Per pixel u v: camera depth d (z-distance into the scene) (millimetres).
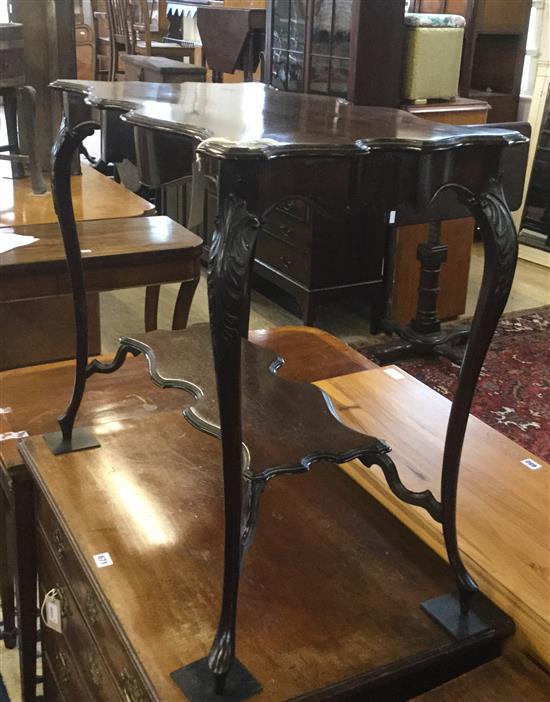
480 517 1238
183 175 968
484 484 1322
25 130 2809
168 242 2344
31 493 1463
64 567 1285
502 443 1450
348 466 1386
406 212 1061
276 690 938
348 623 1054
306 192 869
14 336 2438
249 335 2037
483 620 1068
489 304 986
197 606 1063
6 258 2127
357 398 1590
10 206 2689
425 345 3256
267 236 3520
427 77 3223
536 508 1266
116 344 3314
